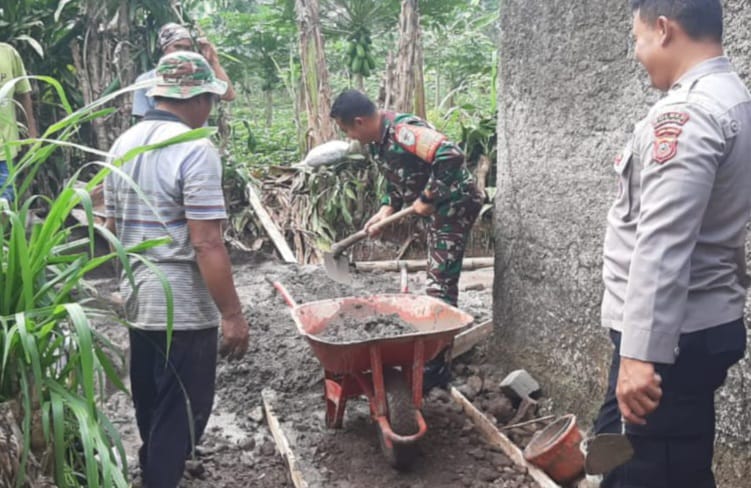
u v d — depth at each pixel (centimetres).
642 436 204
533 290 400
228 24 1195
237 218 742
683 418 200
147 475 287
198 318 283
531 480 316
